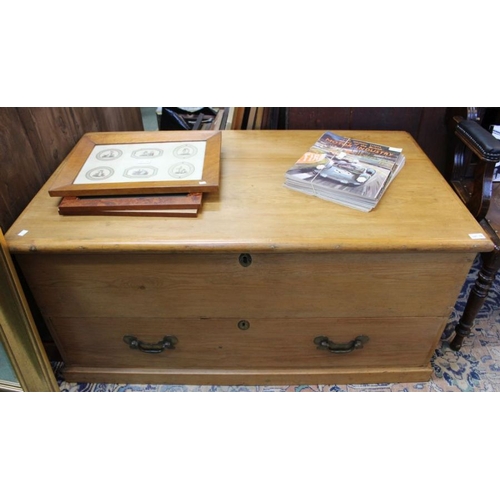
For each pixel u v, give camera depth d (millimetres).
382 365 1177
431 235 898
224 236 896
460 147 1286
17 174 1030
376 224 932
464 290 1486
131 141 1187
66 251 889
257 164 1163
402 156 1157
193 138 1196
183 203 954
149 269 947
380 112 1381
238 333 1084
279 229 917
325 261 927
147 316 1046
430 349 1130
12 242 888
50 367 1106
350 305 1019
